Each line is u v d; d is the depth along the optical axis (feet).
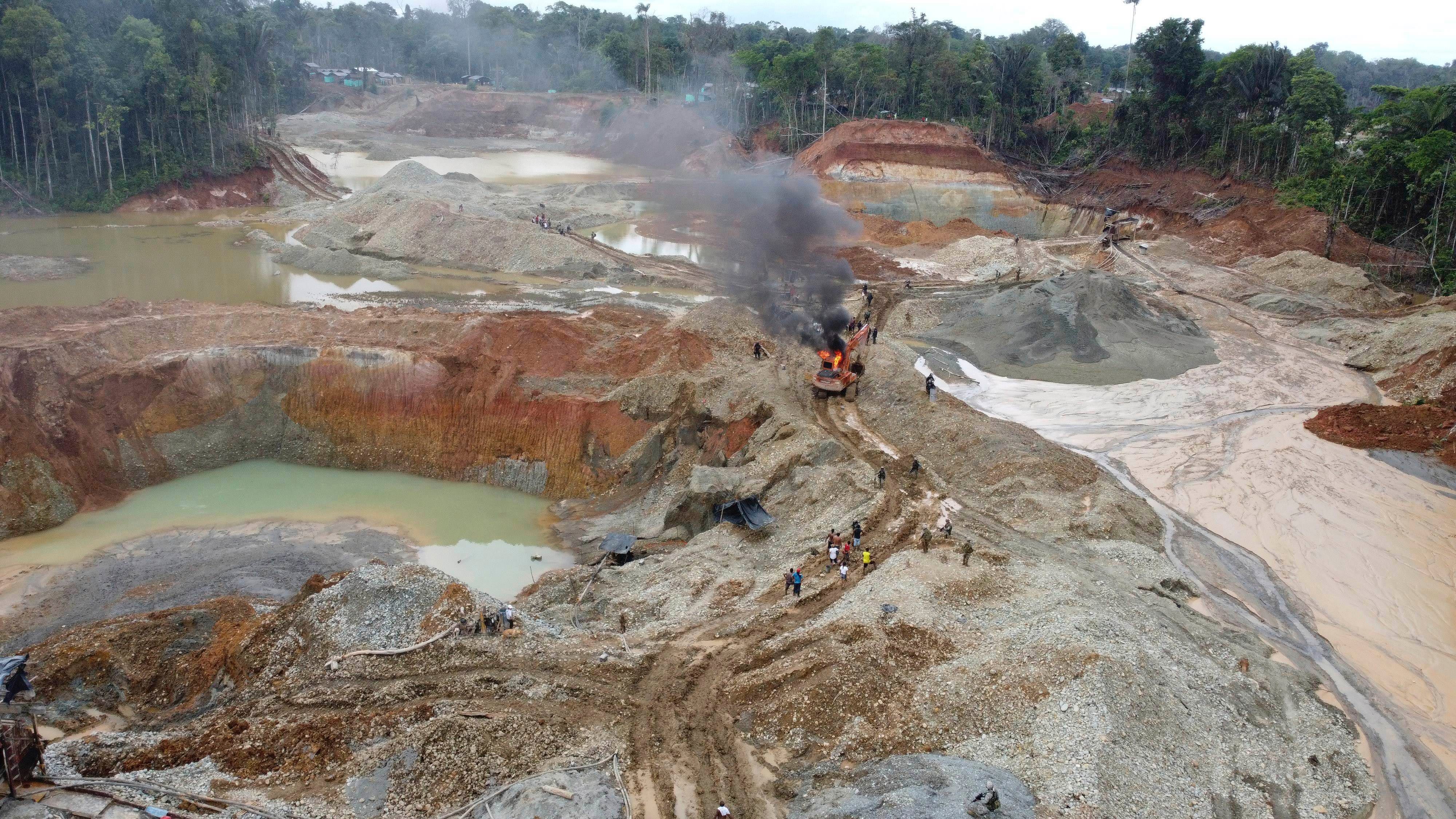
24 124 301.63
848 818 65.57
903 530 114.93
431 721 78.28
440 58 650.84
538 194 362.53
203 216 321.73
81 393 142.10
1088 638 86.33
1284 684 91.09
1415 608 108.78
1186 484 139.54
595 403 150.30
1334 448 152.76
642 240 297.33
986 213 373.81
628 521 134.72
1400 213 286.05
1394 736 85.71
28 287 219.61
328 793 72.13
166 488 141.38
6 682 83.82
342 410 152.05
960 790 66.44
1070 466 135.74
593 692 85.10
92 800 69.36
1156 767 72.74
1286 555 120.16
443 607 96.07
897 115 482.28
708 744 78.59
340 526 133.18
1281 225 289.12
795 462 132.77
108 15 334.44
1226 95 371.35
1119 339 198.90
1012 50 451.53
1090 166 415.64
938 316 217.77
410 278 247.70
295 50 555.69
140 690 92.32
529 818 68.39
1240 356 197.77
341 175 399.24
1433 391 170.60
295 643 94.38
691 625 95.91
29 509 128.16
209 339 162.40
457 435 150.20
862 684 81.76
